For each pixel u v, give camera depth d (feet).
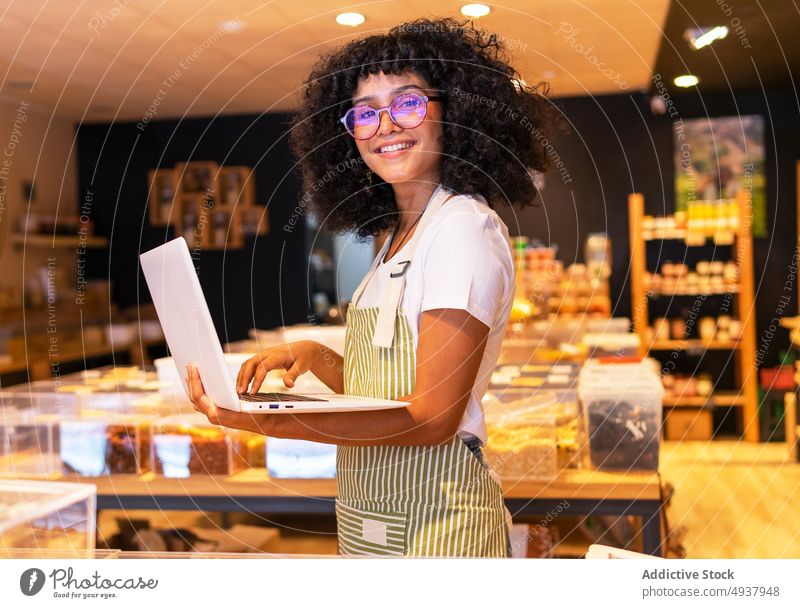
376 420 3.73
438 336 3.77
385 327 4.15
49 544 4.25
